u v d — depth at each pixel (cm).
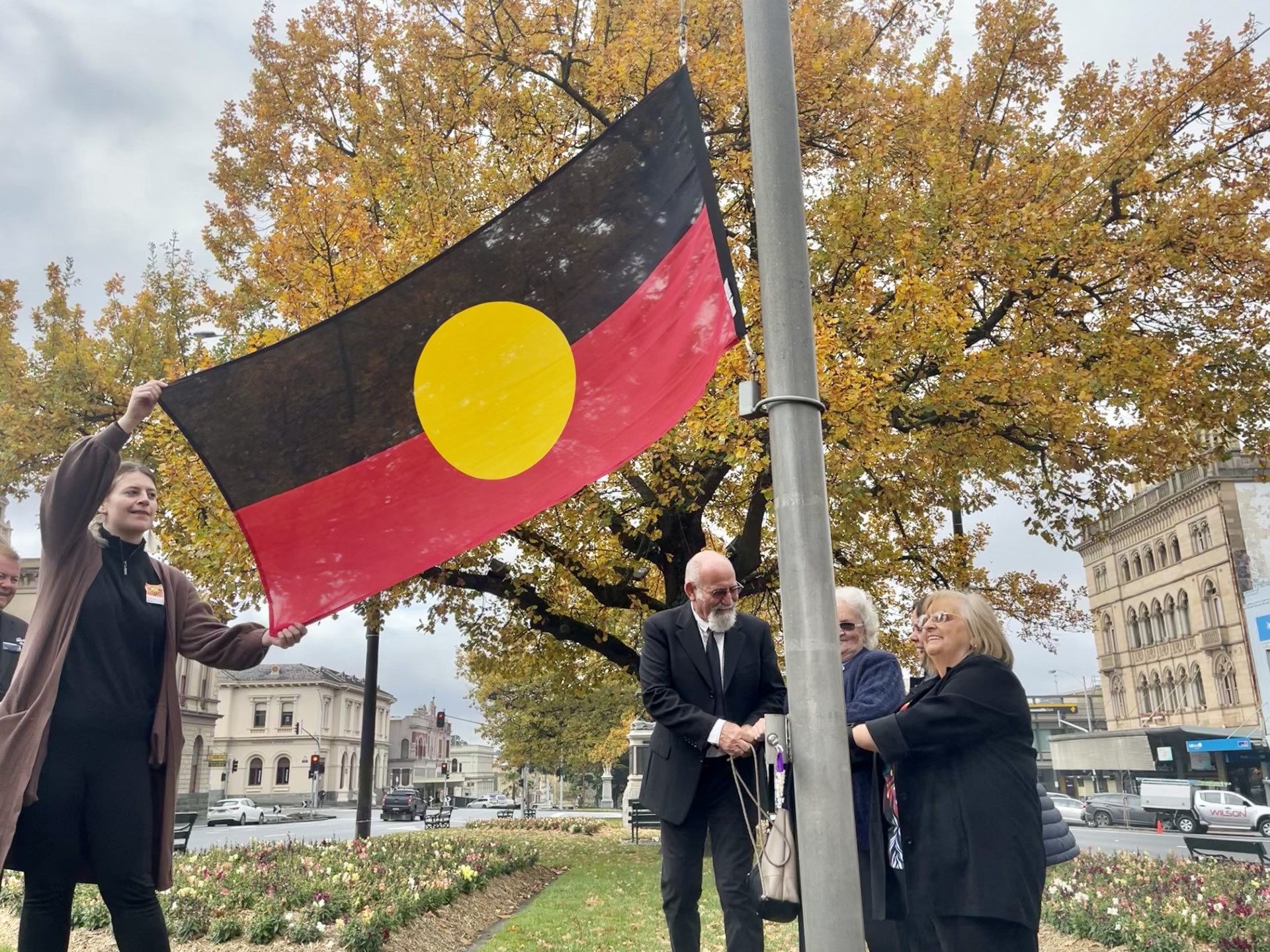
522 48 1557
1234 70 1459
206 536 1216
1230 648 5059
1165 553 5744
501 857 1180
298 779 8581
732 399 1124
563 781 8712
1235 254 1373
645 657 434
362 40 1844
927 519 1758
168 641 346
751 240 1495
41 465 2086
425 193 1394
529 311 362
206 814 4506
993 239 1343
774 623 1798
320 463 352
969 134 1593
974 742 327
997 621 359
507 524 336
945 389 1293
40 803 308
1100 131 1570
